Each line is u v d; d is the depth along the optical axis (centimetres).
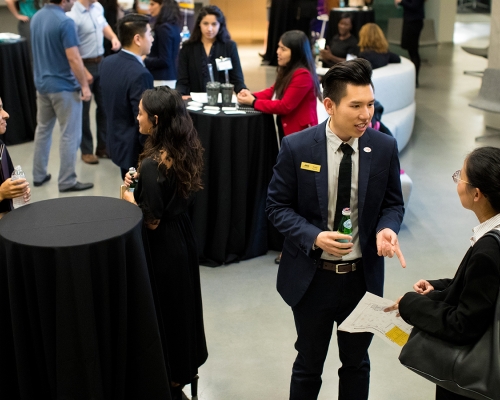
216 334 316
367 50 651
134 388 208
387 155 207
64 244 180
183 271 237
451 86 908
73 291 183
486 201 160
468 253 161
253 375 284
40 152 503
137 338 203
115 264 190
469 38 1338
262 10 1213
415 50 899
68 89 473
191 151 230
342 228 203
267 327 323
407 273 380
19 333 188
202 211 384
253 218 397
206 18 425
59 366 188
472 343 156
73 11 527
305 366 228
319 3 920
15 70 604
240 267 394
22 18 671
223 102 398
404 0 881
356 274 212
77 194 490
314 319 217
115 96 390
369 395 270
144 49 389
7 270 186
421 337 165
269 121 388
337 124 192
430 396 269
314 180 204
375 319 191
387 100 607
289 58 376
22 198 237
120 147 396
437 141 646
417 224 450
